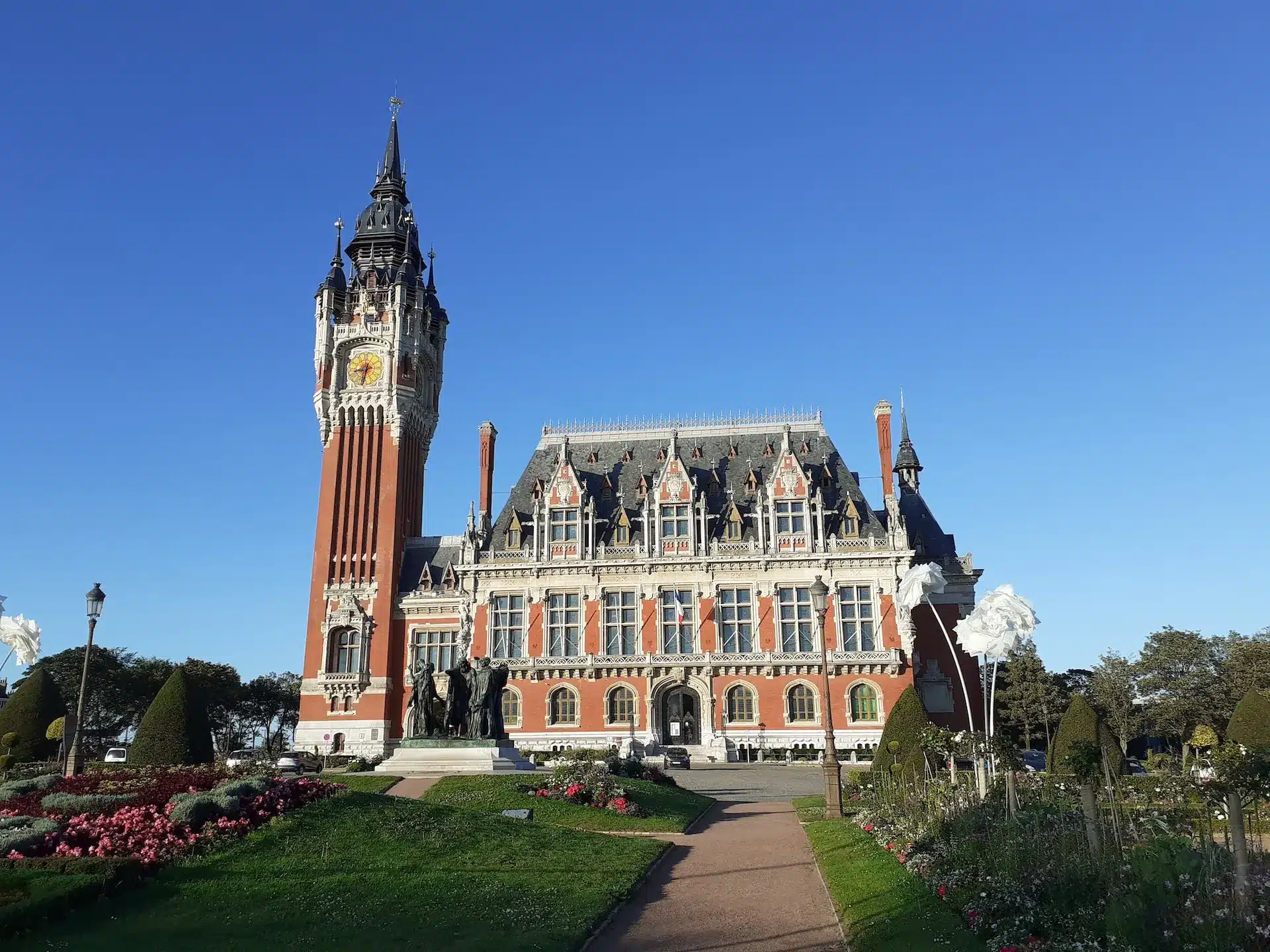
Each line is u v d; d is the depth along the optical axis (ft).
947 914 62.95
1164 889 50.85
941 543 310.65
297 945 59.98
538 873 80.64
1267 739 148.56
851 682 271.49
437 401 361.71
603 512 300.40
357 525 324.60
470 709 148.25
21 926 61.21
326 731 305.32
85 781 100.89
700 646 279.08
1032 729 314.96
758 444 310.24
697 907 73.97
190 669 382.63
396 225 363.97
